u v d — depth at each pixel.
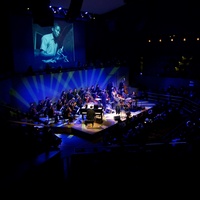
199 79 19.23
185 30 19.30
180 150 6.04
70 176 5.65
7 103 13.03
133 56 24.02
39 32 18.20
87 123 13.27
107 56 24.69
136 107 17.20
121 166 5.84
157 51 22.52
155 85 22.05
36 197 4.75
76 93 16.91
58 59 20.16
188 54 20.48
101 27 23.91
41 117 14.51
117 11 22.14
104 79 20.86
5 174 4.71
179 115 15.77
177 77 20.67
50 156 5.53
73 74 17.94
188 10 18.61
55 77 16.56
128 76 23.39
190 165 5.57
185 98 18.66
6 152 5.35
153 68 23.36
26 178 4.63
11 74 14.02
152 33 21.81
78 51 22.12
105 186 5.32
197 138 6.44
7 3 14.70
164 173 5.48
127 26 22.19
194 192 4.93
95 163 6.00
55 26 19.48
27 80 14.70
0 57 15.69
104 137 11.62
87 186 5.31
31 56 17.81
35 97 15.38
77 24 21.58
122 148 6.39
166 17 20.25
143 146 6.41
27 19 17.12
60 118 14.56
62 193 5.06
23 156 5.46
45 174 5.18
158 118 15.13
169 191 5.03
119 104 16.12
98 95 18.02
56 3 17.20
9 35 16.11
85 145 11.36
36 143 6.01
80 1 11.98
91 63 21.17
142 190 5.12
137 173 5.59
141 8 20.81
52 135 7.44
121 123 13.52
